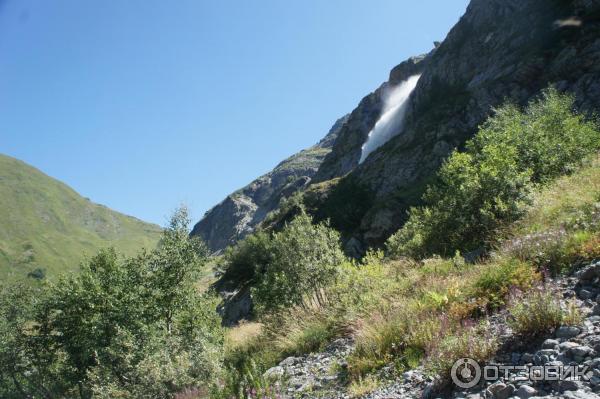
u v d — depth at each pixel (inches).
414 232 896.3
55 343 1219.9
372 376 297.9
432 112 3262.8
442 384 234.2
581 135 907.4
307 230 727.1
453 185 717.9
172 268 1042.1
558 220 426.0
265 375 382.3
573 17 2600.9
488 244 542.6
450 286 375.2
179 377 527.8
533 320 238.8
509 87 2576.3
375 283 532.7
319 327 476.7
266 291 735.1
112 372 784.3
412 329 326.6
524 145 845.8
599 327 215.5
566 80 2193.7
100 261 1194.0
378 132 5433.1
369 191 3070.9
